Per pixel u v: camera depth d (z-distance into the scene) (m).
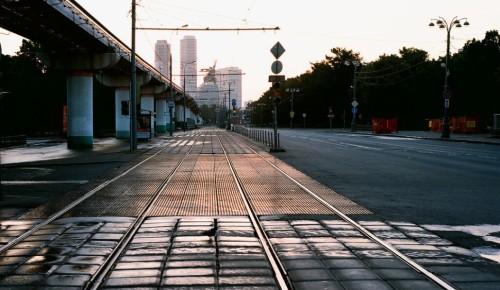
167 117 97.62
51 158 24.16
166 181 14.39
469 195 11.57
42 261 5.95
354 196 11.44
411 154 25.75
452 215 9.07
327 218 8.71
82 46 31.70
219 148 32.69
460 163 20.23
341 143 38.28
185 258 6.02
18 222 8.43
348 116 110.69
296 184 13.60
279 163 20.66
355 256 6.14
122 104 29.47
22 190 12.62
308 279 5.20
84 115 32.91
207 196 11.37
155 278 5.23
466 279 5.22
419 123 77.31
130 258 6.04
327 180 14.62
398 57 94.12
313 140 44.06
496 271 5.62
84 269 5.59
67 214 9.13
